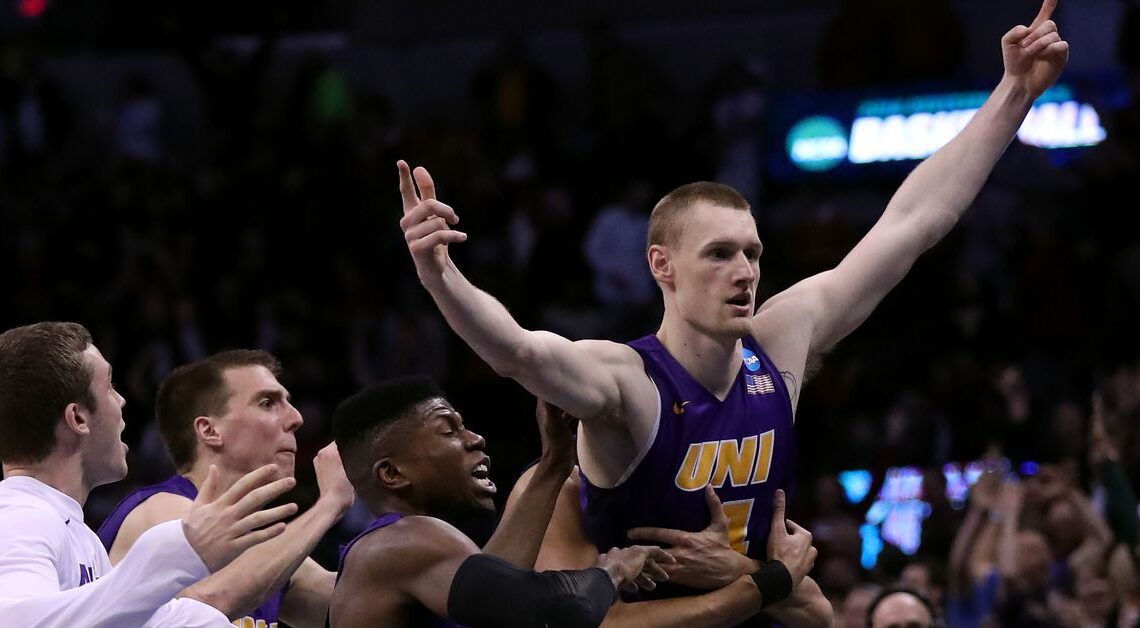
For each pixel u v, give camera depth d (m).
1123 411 15.09
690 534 6.64
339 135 23.55
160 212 23.23
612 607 6.74
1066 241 18.97
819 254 19.50
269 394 8.31
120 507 8.03
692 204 6.61
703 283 6.52
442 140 22.98
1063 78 20.73
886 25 21.52
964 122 20.62
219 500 5.82
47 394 6.50
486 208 21.66
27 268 22.91
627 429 6.51
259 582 7.24
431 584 6.39
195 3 26.80
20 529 6.19
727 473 6.68
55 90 25.97
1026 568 12.05
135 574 5.71
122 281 21.56
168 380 8.40
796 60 23.14
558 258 20.19
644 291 19.86
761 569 6.80
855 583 12.80
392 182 22.84
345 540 14.72
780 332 7.05
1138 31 20.70
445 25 25.31
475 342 5.88
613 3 24.39
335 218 22.42
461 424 7.09
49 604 5.77
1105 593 11.66
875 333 18.66
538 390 6.16
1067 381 17.22
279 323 20.59
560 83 24.31
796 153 21.41
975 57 22.17
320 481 7.60
